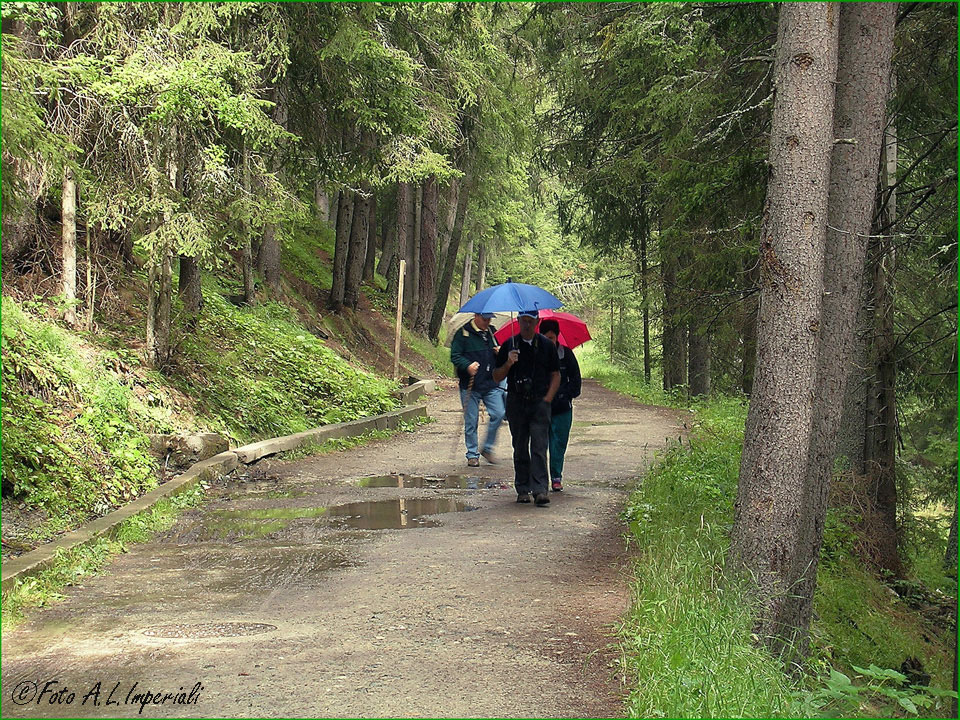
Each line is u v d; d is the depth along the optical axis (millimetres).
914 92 12992
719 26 15492
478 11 20219
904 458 18500
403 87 16281
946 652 10562
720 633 5422
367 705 4699
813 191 6992
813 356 7027
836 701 5660
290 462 13633
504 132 27156
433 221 35062
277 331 19094
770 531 6977
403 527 9352
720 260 15555
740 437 16891
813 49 6977
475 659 5414
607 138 23312
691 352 28312
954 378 14023
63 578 7152
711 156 15062
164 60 12219
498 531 9156
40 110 9172
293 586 7125
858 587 10875
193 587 7102
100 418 10594
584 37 21547
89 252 13031
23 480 8617
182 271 16094
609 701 4797
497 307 11398
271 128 12805
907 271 14250
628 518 9578
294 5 14828
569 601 6684
